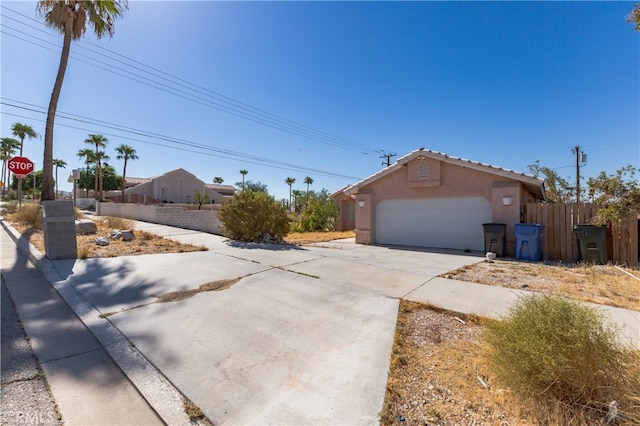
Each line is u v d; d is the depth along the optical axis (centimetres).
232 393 270
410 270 727
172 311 444
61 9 1286
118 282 574
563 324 262
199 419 240
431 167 1140
